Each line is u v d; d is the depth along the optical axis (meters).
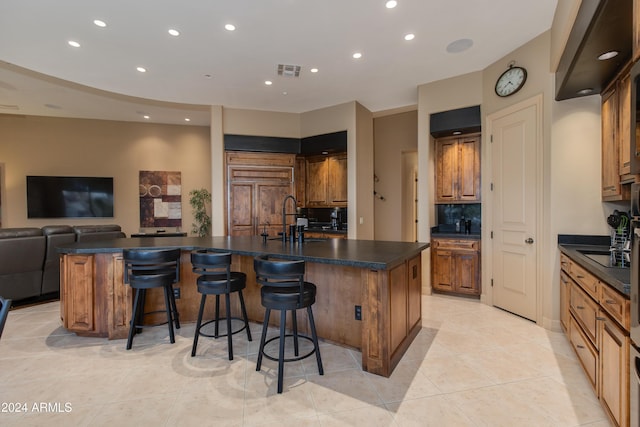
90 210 6.24
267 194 5.44
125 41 3.23
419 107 4.30
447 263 4.20
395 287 2.40
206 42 3.26
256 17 2.83
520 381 2.16
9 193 6.00
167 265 3.03
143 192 6.51
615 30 1.91
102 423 1.74
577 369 2.31
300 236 3.10
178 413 1.82
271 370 2.30
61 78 4.19
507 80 3.45
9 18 2.82
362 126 5.22
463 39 3.19
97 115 5.88
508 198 3.50
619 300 1.60
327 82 4.29
